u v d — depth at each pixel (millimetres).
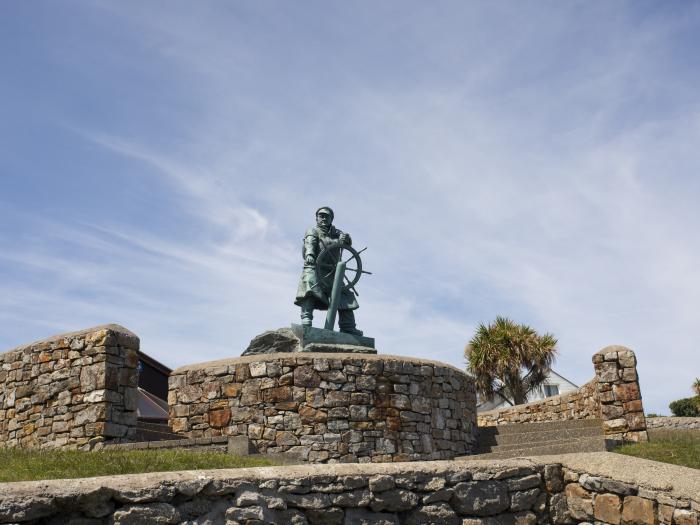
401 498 6180
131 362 11297
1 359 12414
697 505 5891
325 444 11578
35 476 7141
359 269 15094
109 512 5148
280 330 13891
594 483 6715
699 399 27516
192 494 5426
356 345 14023
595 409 14117
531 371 24453
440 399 12984
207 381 12305
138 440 11188
